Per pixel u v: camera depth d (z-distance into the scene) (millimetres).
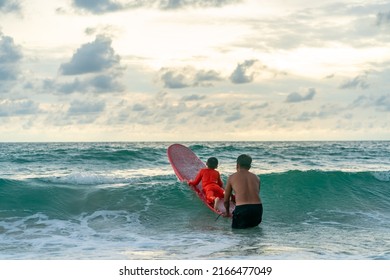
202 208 9320
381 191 11094
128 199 9852
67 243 6805
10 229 7789
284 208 9633
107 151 22266
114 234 7496
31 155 22016
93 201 9703
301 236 7242
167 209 9289
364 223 8531
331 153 28531
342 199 10453
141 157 21078
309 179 11359
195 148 28828
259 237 7148
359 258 5730
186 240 6957
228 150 28250
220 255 5891
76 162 19922
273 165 20625
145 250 6262
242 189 7570
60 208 9258
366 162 23703
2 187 10062
